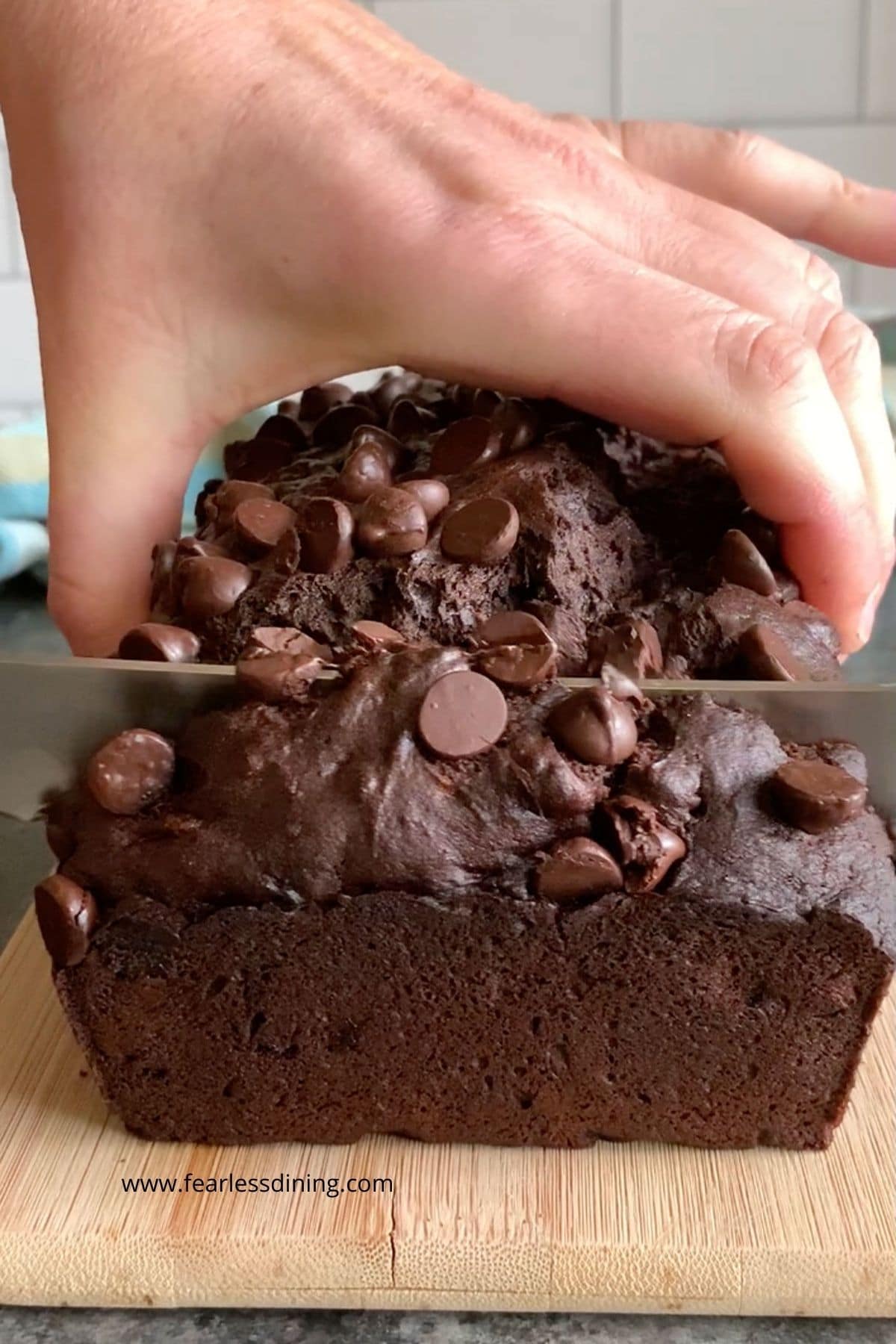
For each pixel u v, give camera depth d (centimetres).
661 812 19
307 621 21
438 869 19
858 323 25
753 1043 20
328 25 24
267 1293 19
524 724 19
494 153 23
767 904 19
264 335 24
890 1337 19
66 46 23
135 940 19
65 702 20
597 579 23
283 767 19
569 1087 20
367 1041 20
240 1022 20
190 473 26
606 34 52
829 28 51
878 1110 21
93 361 24
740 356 22
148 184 23
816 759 20
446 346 23
